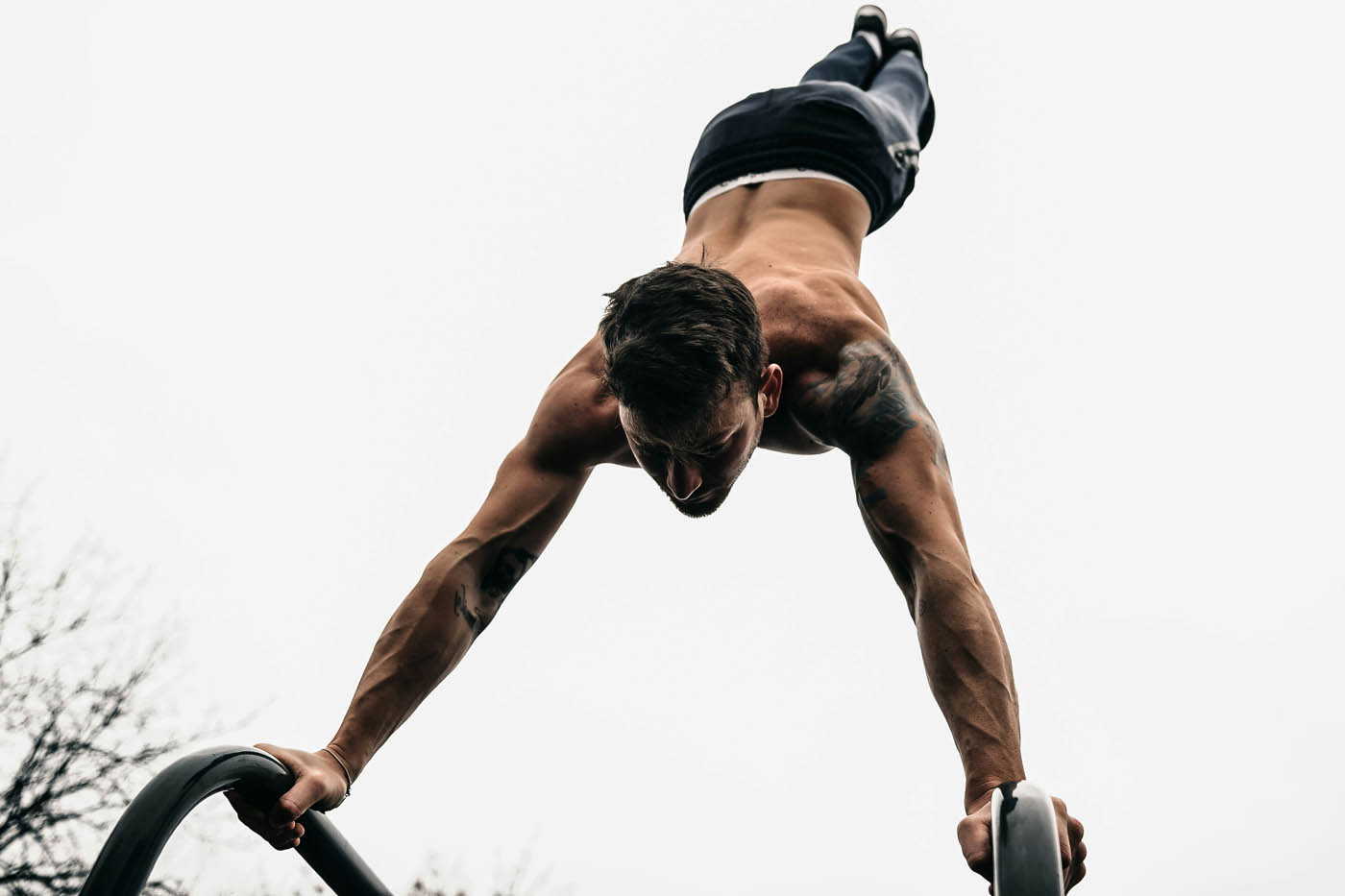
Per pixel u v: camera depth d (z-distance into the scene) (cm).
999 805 100
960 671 140
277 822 134
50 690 741
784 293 192
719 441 160
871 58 326
